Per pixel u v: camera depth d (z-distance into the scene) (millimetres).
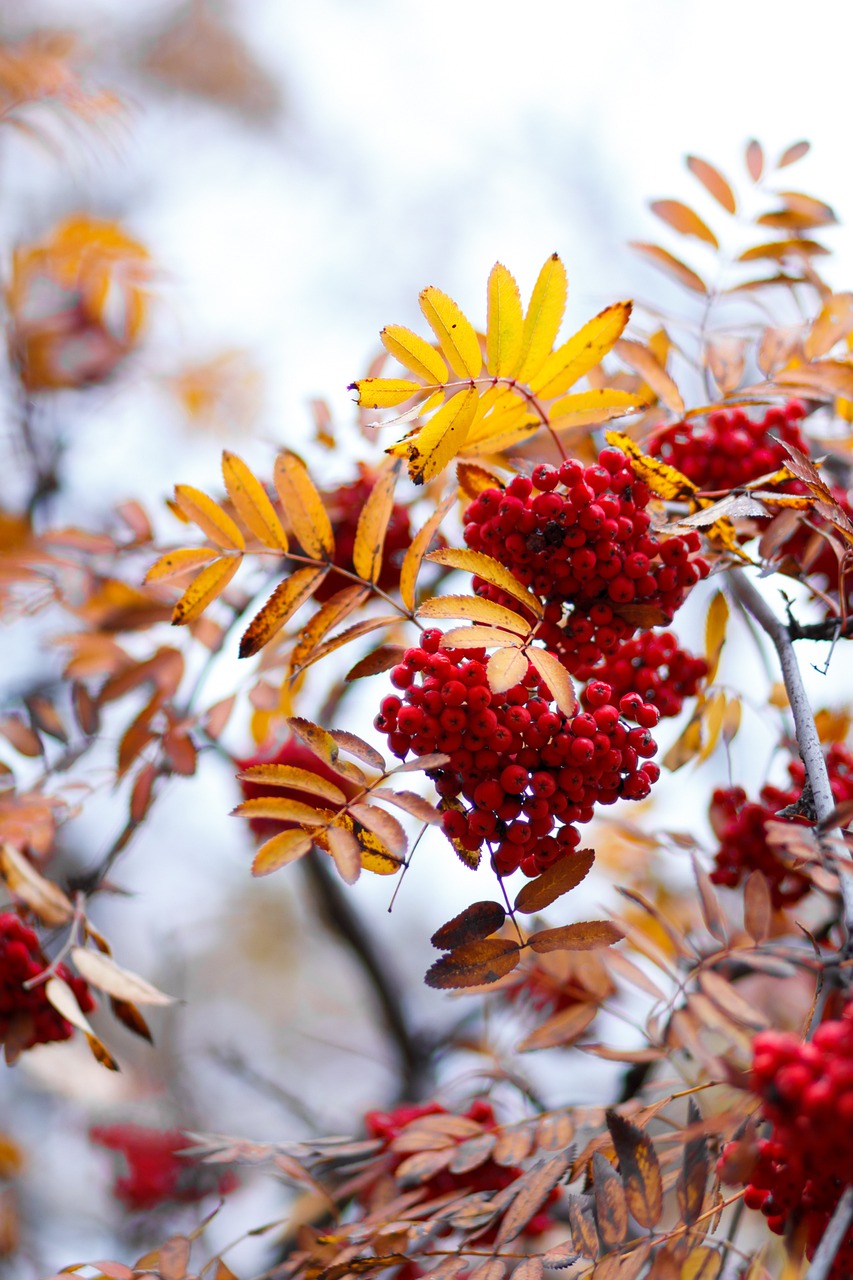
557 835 1012
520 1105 1227
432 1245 1137
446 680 991
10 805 1204
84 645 1248
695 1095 1107
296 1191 1334
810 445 1201
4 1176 1575
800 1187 969
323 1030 2211
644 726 1024
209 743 1248
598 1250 1005
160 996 1135
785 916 1159
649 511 1064
